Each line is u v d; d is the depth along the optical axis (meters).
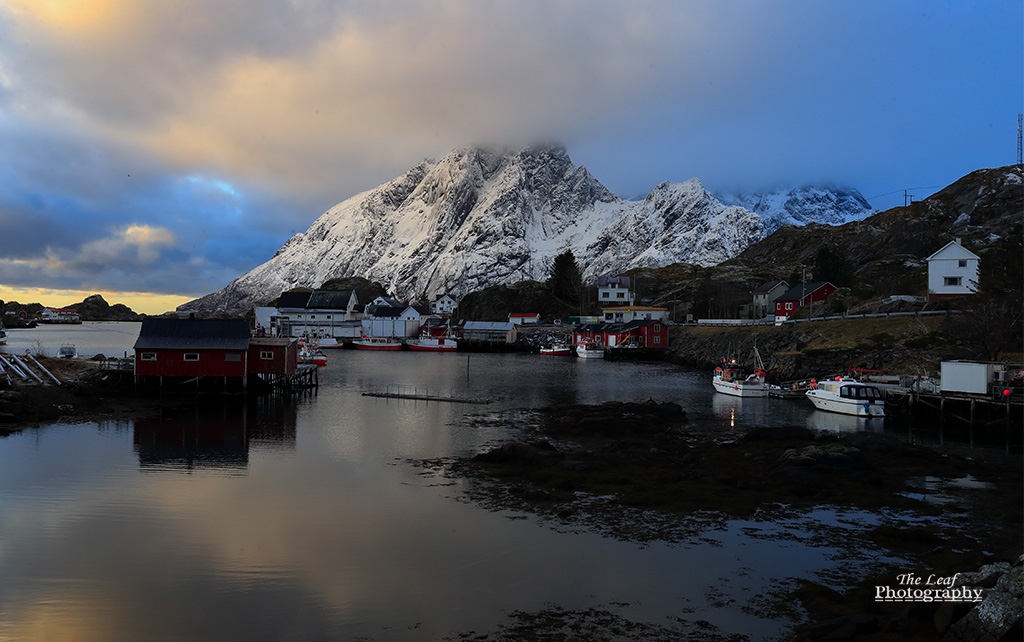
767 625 18.38
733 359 92.19
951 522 26.84
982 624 15.52
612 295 192.38
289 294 178.75
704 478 32.53
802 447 37.03
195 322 62.25
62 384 56.69
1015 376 50.25
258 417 51.56
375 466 35.91
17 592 20.19
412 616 18.89
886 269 125.12
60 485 31.48
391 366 103.62
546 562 22.70
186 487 31.45
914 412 52.56
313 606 19.45
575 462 35.25
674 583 21.12
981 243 115.06
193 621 18.55
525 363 111.31
